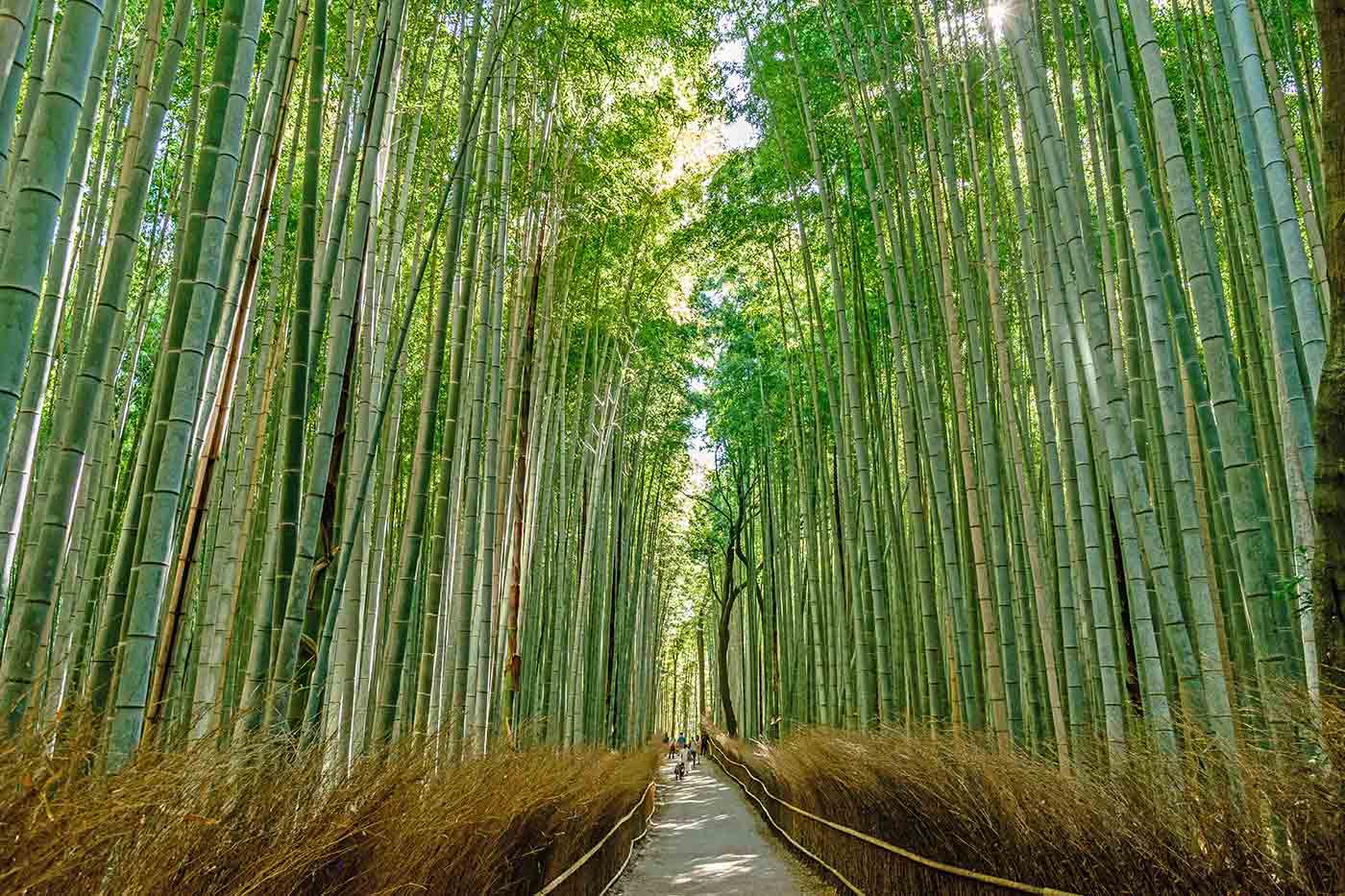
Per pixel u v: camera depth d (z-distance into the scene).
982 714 6.41
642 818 9.32
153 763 1.73
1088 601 5.63
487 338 6.18
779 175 9.16
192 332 2.51
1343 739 2.10
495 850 3.32
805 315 12.61
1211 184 7.40
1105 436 4.13
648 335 12.45
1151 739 3.32
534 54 6.65
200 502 2.89
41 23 3.29
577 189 8.31
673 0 7.73
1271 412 5.30
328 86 6.42
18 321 1.79
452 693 5.98
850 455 9.49
